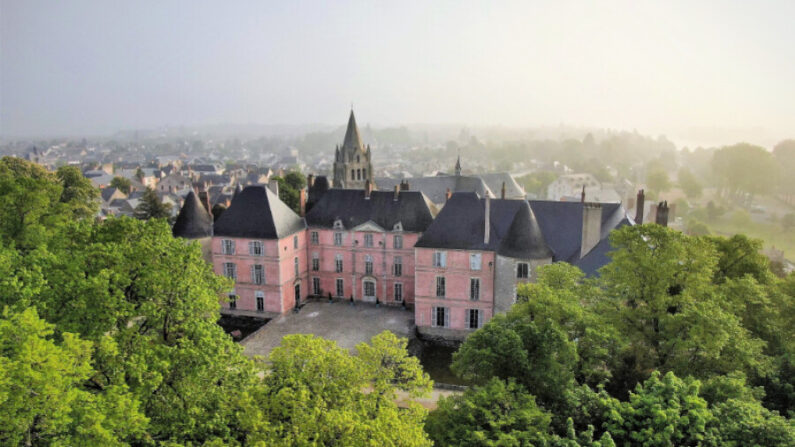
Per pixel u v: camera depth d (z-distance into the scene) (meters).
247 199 75.56
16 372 24.27
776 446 27.84
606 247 57.62
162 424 32.00
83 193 95.25
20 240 50.50
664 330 41.28
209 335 35.34
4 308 29.27
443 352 64.69
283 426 28.31
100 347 31.00
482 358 36.38
